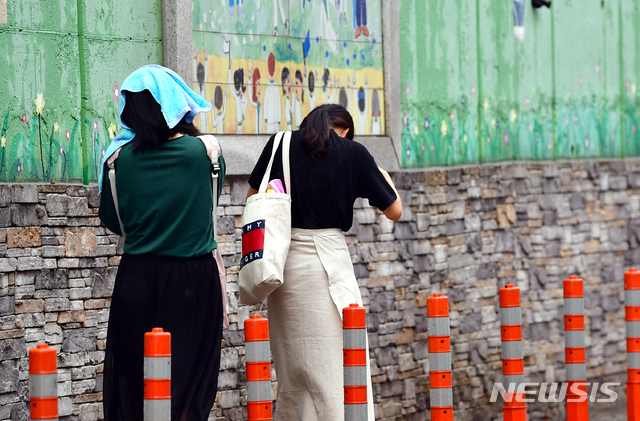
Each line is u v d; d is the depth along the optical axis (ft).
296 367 43.52
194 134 38.37
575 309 51.21
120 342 36.96
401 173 64.28
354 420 39.75
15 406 45.21
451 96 68.80
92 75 49.44
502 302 47.26
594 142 79.97
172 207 36.70
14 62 45.98
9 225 45.24
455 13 69.10
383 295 62.85
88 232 48.67
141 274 36.60
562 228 75.72
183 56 52.70
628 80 83.15
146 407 32.99
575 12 78.43
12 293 45.32
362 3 63.41
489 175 70.49
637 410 53.06
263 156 45.39
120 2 50.78
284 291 43.55
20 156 46.11
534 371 72.74
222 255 54.65
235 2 56.24
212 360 37.52
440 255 66.59
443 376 43.34
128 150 37.32
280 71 58.85
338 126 45.24
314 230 43.60
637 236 82.12
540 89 75.56
